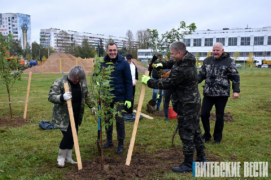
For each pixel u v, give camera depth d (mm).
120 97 4469
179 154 4449
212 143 5000
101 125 3703
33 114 7680
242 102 9875
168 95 6816
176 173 3631
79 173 3609
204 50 68062
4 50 6848
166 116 7020
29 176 3594
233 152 4492
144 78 3672
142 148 4820
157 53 7004
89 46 64688
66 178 3488
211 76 4859
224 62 4805
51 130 5984
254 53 64062
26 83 18062
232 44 66188
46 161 4172
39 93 12609
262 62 55906
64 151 3891
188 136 3607
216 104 4938
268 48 62750
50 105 9180
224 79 4781
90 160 4184
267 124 6465
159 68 4207
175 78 3432
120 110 4422
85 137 5500
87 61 37125
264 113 7832
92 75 3543
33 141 5160
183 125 3604
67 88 3582
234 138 5293
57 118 3787
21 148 4746
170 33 6941
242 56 65500
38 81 20031
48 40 129625
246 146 4805
